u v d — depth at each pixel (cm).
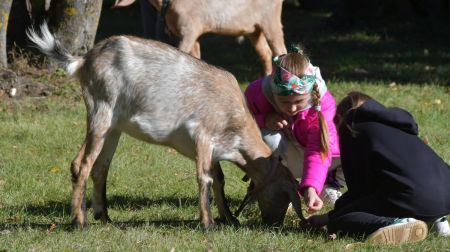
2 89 1683
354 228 828
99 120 862
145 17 2270
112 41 873
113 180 1161
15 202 1041
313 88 871
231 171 1217
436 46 2852
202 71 882
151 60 871
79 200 872
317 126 897
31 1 1836
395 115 830
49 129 1473
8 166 1224
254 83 948
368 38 2988
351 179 845
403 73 2267
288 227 909
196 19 1808
